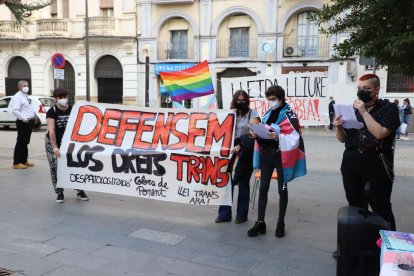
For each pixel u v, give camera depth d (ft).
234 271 13.12
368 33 15.10
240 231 16.85
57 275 12.55
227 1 76.43
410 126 66.49
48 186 23.68
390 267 9.36
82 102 19.72
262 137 15.58
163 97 82.58
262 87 27.25
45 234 15.99
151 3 80.79
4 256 13.84
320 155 39.52
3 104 63.62
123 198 21.52
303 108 26.55
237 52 77.71
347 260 11.16
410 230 17.06
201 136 18.08
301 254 14.58
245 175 17.80
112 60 85.66
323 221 18.40
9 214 18.34
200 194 17.95
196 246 15.12
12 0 40.11
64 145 19.76
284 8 73.10
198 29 78.89
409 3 13.56
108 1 83.41
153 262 13.65
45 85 88.48
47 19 84.33
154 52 82.12
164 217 18.51
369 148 12.94
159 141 18.75
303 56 73.20
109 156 19.20
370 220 11.06
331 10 15.67
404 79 65.57
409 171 31.14
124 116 19.36
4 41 87.86
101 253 14.30
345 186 13.78
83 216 18.34
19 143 28.68
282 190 16.07
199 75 24.68
